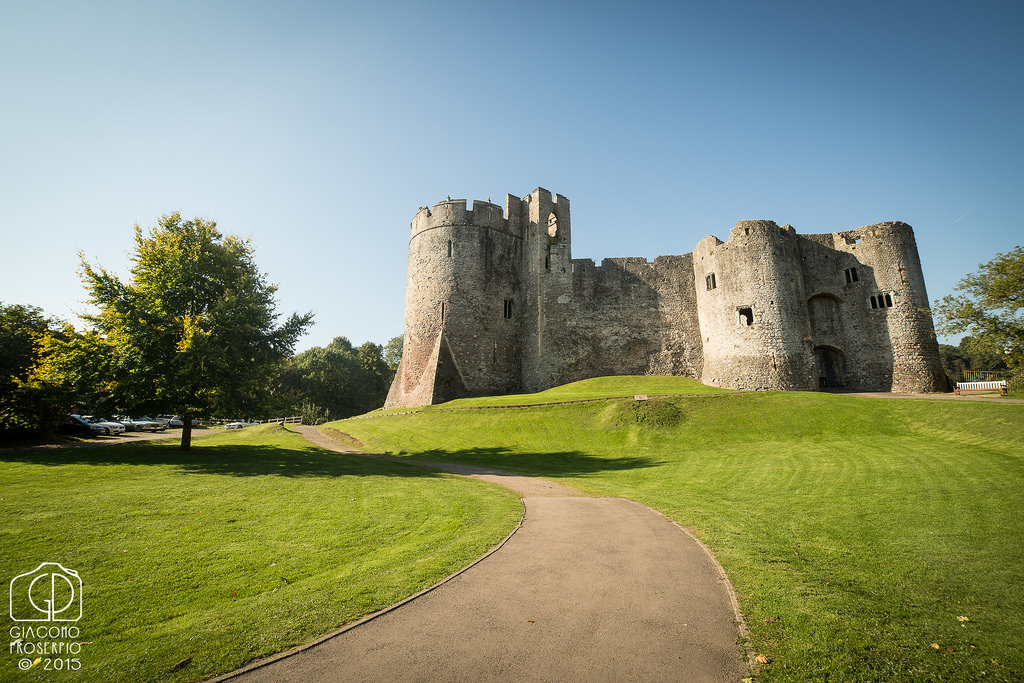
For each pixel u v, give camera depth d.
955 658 5.18
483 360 42.19
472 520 10.92
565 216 47.50
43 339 19.64
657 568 7.88
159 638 5.71
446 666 5.11
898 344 35.62
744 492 14.27
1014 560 8.01
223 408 20.55
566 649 5.44
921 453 17.50
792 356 34.03
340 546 9.11
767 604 6.47
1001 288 24.41
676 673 4.95
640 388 35.41
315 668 5.07
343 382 74.31
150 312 20.00
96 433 33.66
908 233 37.06
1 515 10.38
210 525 10.31
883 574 7.52
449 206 44.53
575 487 15.59
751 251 36.31
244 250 24.70
